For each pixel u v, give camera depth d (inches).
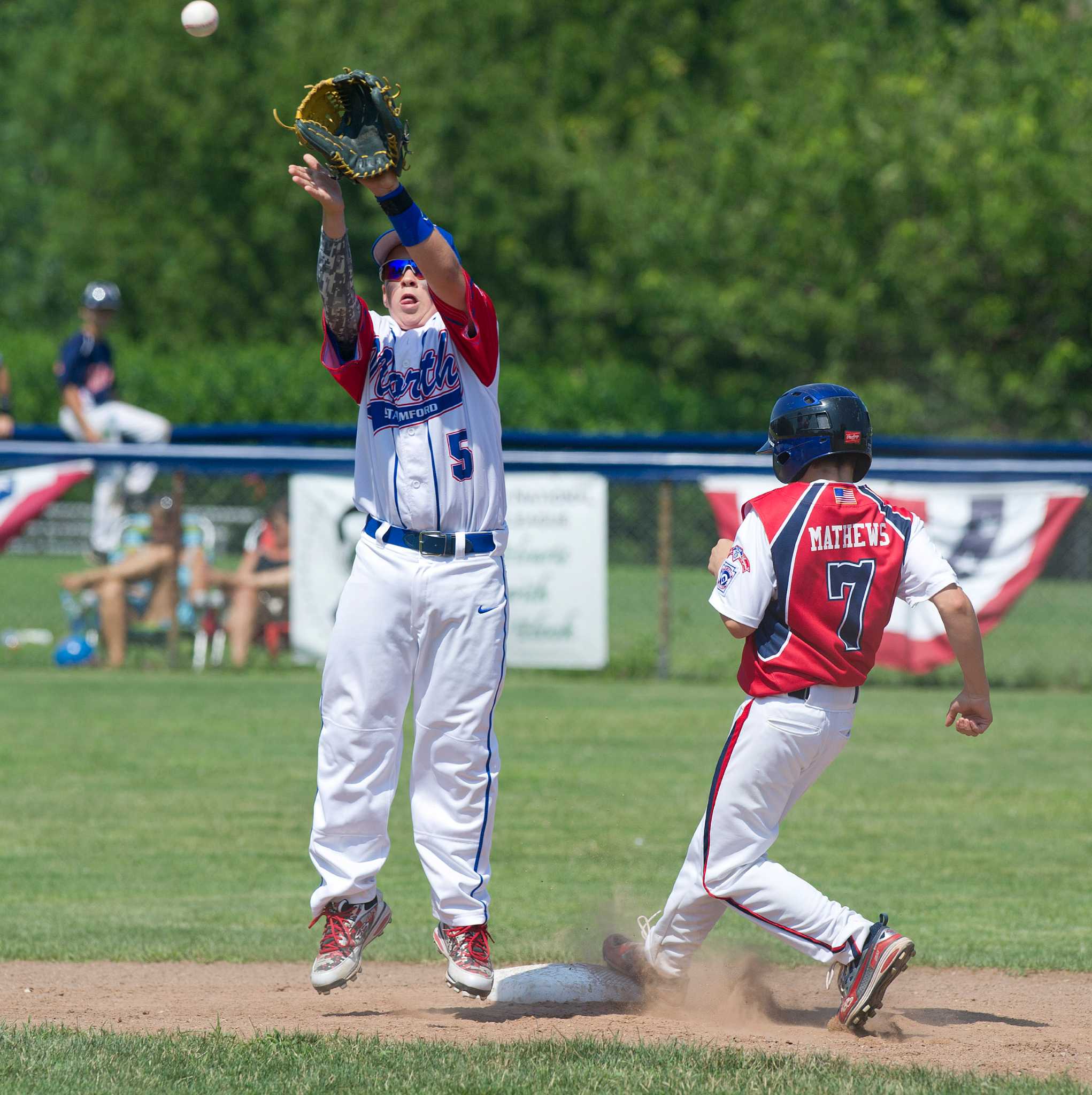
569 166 4692.4
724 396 3961.6
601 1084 533.0
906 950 619.8
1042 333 3627.0
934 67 3838.6
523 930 869.2
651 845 1141.7
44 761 1471.5
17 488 1996.8
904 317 3668.8
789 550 618.5
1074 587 2524.6
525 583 1980.8
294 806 1288.1
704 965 797.2
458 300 626.5
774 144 3937.0
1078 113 3543.3
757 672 626.8
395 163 615.8
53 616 2409.0
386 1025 646.5
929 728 1720.0
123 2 5206.7
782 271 3789.4
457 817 662.5
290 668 2086.6
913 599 631.8
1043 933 894.4
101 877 1043.9
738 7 5093.5
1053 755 1573.6
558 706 1836.9
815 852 1137.4
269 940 866.1
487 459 650.2
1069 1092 528.4
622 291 4532.5
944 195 3499.0
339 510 2011.6
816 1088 529.0
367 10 4992.6
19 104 6127.0
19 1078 541.0
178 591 2078.0
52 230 5585.6
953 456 2716.5
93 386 2240.4
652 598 2500.0
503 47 4977.9
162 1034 618.2
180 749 1535.4
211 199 5068.9
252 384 3654.0
